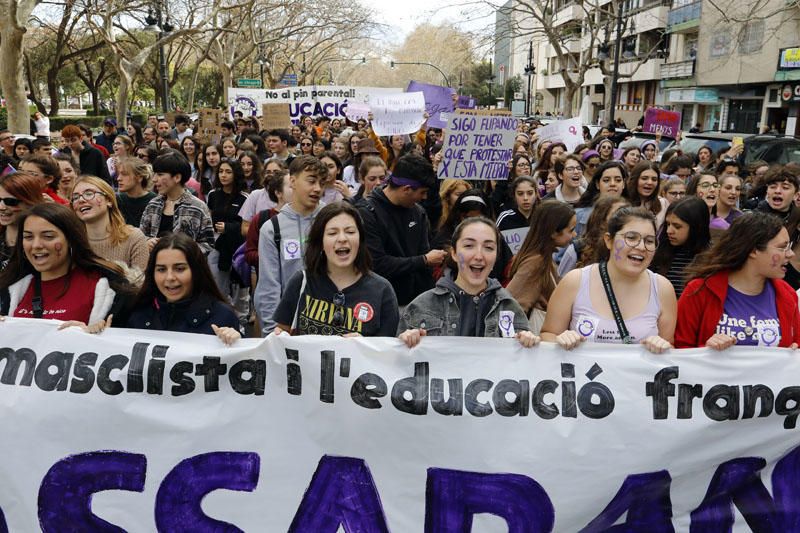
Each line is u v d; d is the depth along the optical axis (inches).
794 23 1159.6
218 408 125.7
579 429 123.0
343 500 124.4
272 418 125.3
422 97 388.8
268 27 1782.7
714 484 124.8
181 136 602.9
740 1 1191.6
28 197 164.9
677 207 178.4
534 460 122.4
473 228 130.3
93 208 169.0
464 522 122.9
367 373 124.1
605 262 138.9
